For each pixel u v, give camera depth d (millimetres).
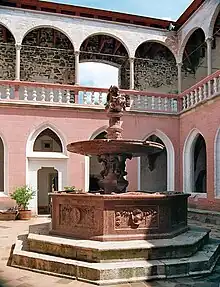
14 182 16516
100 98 17906
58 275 6949
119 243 7406
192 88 17688
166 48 21953
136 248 7137
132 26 19641
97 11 18984
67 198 8250
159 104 18797
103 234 7625
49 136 20250
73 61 20609
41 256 7441
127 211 7836
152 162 22859
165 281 6691
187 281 6688
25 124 16844
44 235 8367
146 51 21469
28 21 18125
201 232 8906
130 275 6695
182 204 9086
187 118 18156
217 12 16969
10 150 16578
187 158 18375
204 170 20359
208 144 16234
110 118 9805
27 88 17016
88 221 7910
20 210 15562
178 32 20312
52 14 18469
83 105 17594
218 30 18609
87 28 18938
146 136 18516
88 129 17656
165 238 7926
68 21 18672
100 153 9461
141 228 7879
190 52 21844
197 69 22172
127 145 8727
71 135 17406
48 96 17266
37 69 20016
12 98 16797
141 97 18609
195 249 7734
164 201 8070
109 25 19250
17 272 7211
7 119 16641
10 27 17875
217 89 15516
